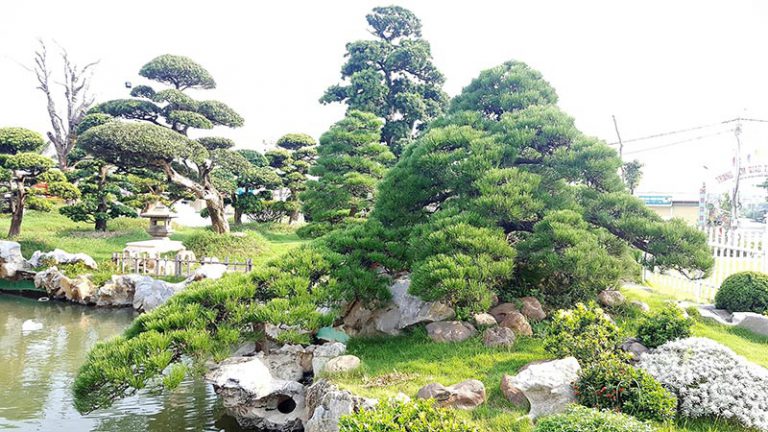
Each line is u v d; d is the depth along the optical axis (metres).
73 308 19.50
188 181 28.61
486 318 10.28
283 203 36.12
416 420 5.52
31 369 12.10
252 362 9.13
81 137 24.38
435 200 12.67
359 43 34.00
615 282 9.90
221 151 29.44
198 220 43.56
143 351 8.39
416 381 8.28
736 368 7.26
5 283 22.64
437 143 11.91
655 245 10.71
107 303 19.81
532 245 10.69
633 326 10.47
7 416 9.43
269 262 11.01
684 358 7.57
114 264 22.94
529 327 10.09
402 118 34.16
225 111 30.11
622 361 7.51
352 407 7.43
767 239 13.10
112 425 9.12
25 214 35.06
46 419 9.34
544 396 7.11
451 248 9.98
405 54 33.22
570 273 9.94
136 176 33.31
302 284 10.06
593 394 6.90
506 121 12.27
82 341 14.69
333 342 10.15
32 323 16.75
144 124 25.81
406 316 10.99
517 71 13.64
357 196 19.56
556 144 12.20
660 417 6.56
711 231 14.97
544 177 12.02
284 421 8.74
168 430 8.92
